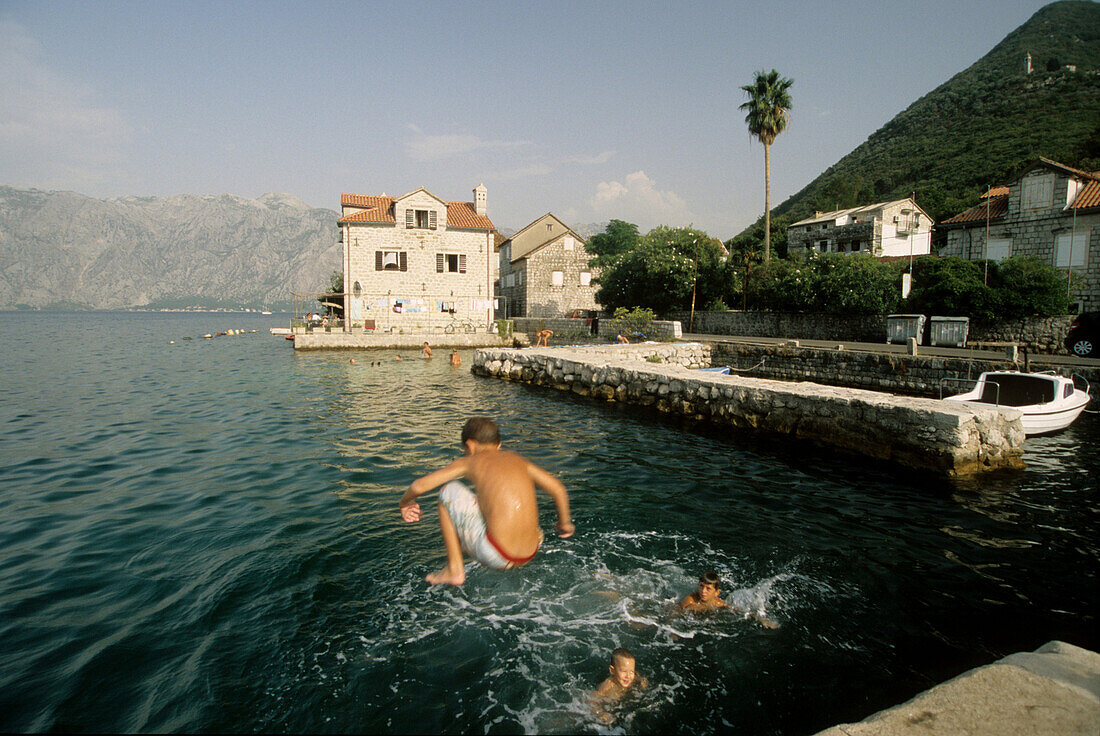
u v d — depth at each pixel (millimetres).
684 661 4582
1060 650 3357
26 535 7156
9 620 5102
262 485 9312
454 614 5203
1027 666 3156
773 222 67375
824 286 31016
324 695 4121
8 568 6195
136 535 7137
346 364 30641
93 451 11742
